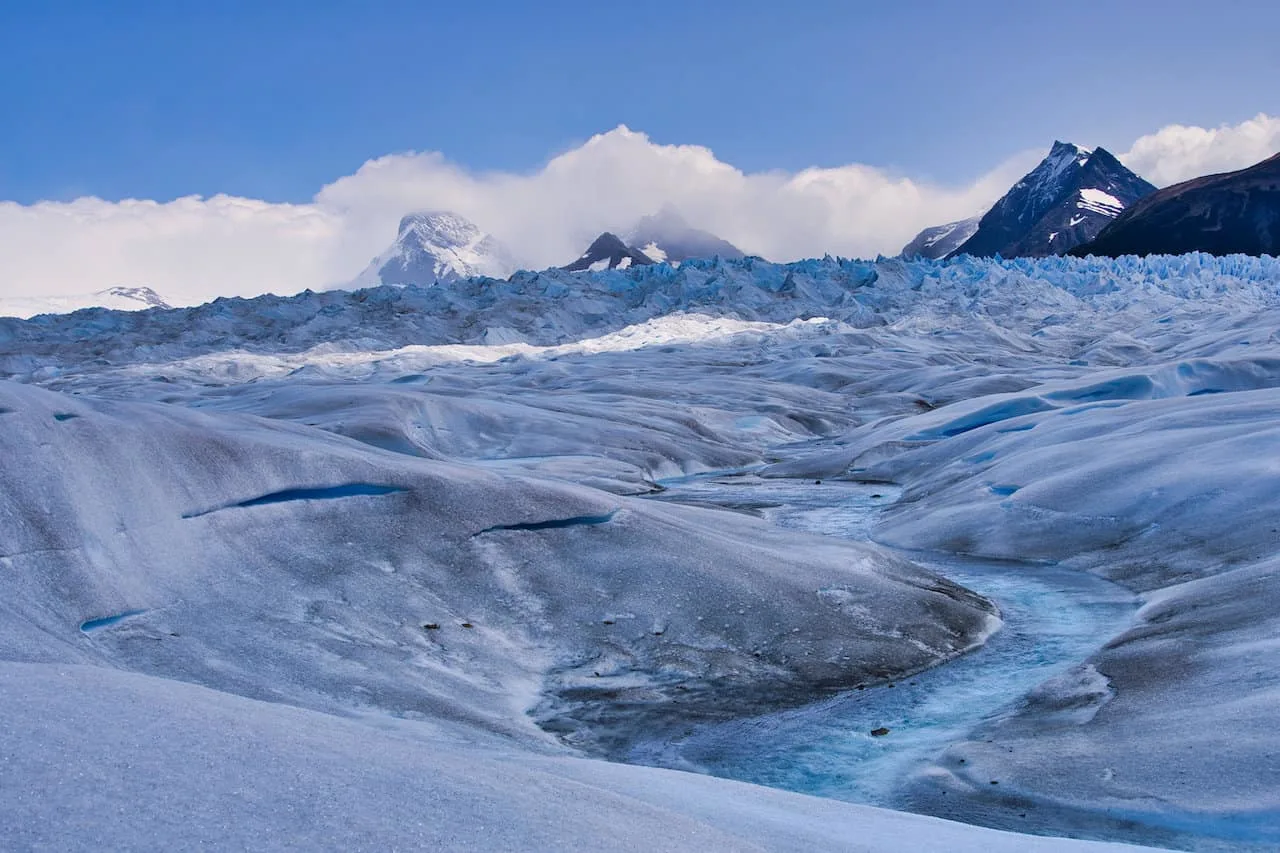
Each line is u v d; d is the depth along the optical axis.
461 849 3.82
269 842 3.57
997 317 116.94
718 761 11.93
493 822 4.17
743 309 125.94
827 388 77.81
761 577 17.38
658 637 15.47
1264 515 19.66
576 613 15.91
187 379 88.56
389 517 17.28
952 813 9.99
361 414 40.62
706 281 140.12
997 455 30.84
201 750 4.31
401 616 14.92
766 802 7.42
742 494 36.12
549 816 4.41
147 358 105.25
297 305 130.12
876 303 127.94
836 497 34.16
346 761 4.62
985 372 72.62
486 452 42.59
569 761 8.28
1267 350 60.81
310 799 4.00
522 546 17.38
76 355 106.19
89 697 4.84
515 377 79.56
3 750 3.86
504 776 5.08
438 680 13.32
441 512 17.62
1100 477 24.16
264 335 119.25
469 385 72.00
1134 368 48.38
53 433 14.26
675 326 114.69
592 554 17.48
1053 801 9.91
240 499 16.08
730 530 20.83
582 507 18.56
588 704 13.57
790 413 61.88
